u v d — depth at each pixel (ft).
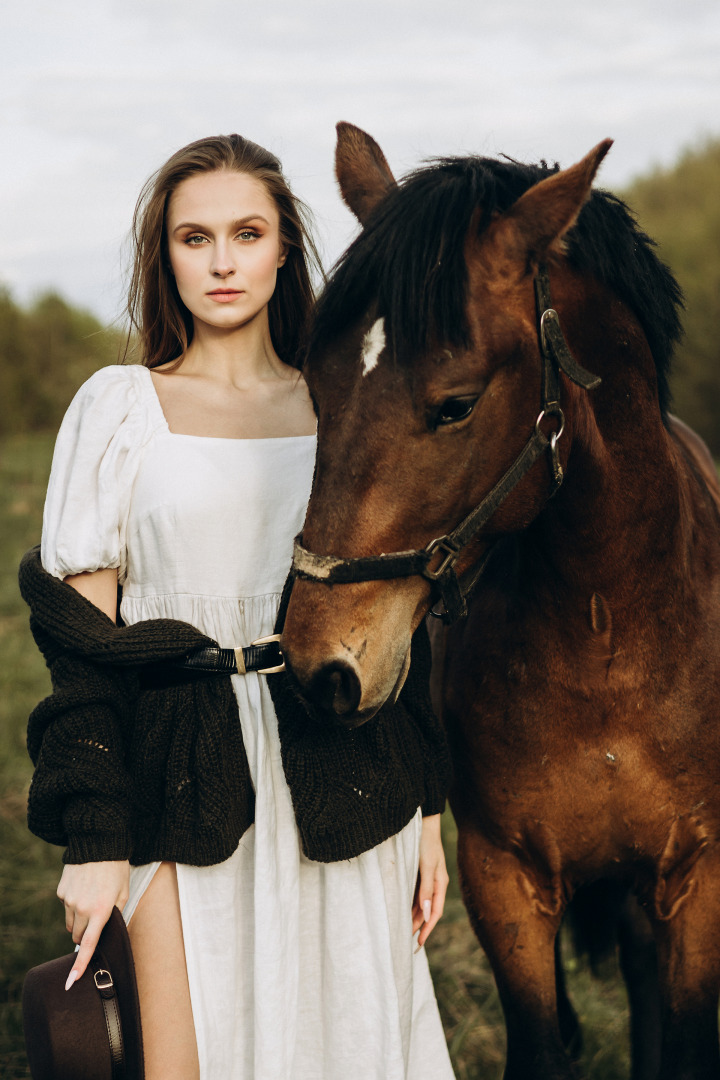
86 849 3.97
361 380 3.84
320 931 4.50
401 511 3.87
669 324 4.82
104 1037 3.94
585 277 4.37
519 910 5.41
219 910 4.23
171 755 4.20
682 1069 5.16
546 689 5.00
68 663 4.15
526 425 4.11
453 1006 7.59
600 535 4.65
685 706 4.95
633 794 5.06
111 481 4.29
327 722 3.96
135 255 4.82
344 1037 4.41
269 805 4.23
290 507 4.49
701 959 5.23
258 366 4.82
